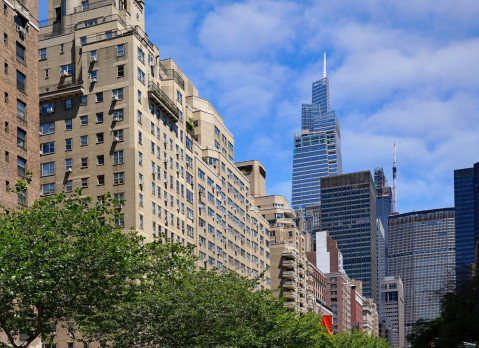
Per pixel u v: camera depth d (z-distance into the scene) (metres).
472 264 55.94
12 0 74.25
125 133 102.19
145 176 103.38
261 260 160.50
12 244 47.59
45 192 104.88
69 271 49.34
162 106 110.31
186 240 116.31
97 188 101.81
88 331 58.75
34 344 69.69
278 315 73.69
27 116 74.62
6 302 48.25
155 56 115.19
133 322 57.78
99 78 105.75
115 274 53.22
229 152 153.50
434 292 56.81
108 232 53.88
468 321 50.69
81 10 118.31
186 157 120.50
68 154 104.81
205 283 64.19
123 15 116.31
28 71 75.88
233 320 62.72
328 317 150.12
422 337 57.69
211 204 129.88
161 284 59.81
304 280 199.50
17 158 71.88
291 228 197.12
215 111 151.88
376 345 140.88
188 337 59.28
